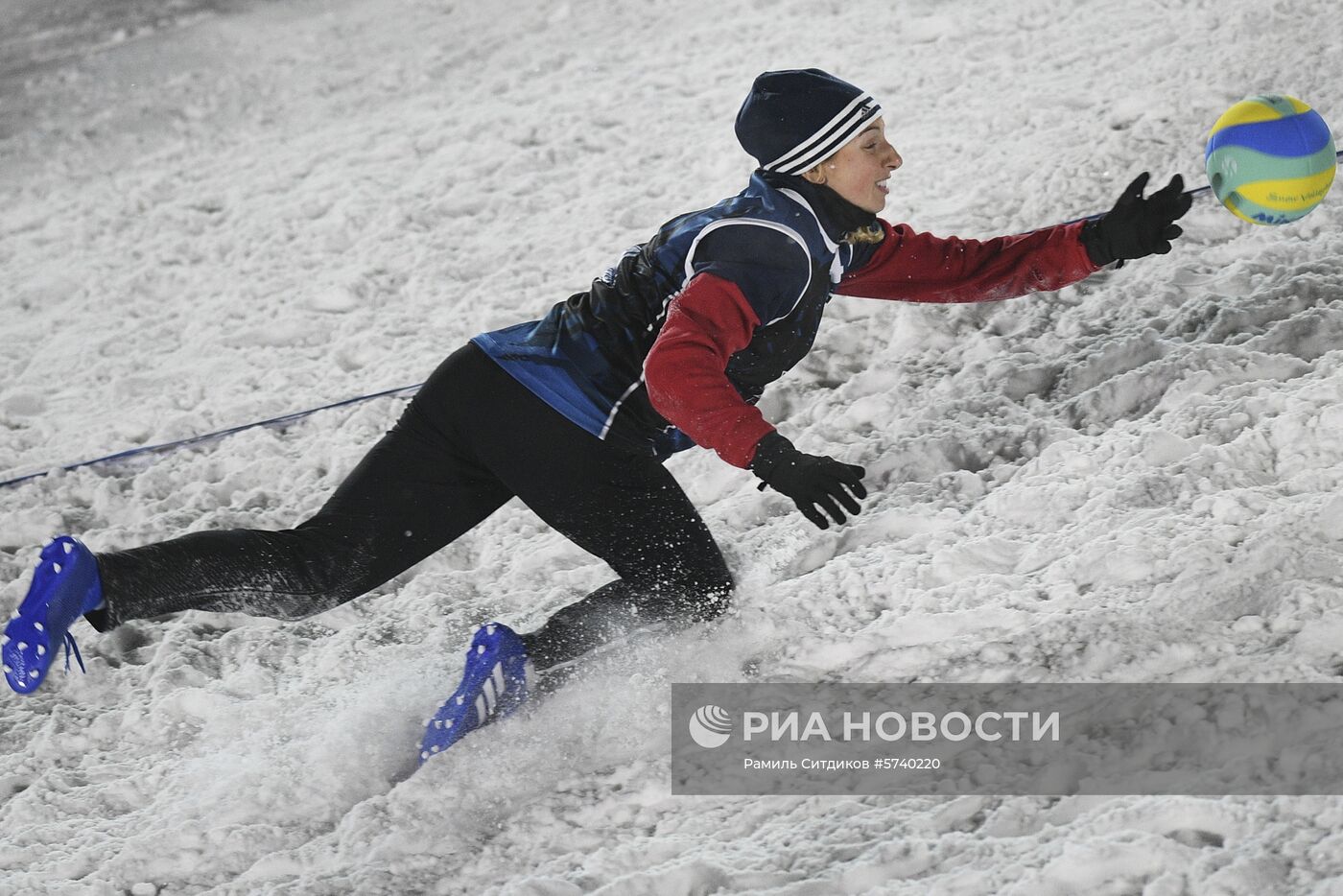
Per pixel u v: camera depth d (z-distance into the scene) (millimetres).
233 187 30844
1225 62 25047
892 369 19250
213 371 23562
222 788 13688
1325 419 14602
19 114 39281
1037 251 14844
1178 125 23641
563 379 12914
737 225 12391
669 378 12008
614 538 13289
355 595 13562
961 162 24594
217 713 14945
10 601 18031
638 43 34375
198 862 12812
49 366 24766
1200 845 10375
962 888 10453
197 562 12797
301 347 24031
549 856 12250
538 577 16891
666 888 11273
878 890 10648
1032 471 15836
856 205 12906
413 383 21938
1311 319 16812
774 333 12930
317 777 13594
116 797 14031
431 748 13188
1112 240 14609
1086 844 10375
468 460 13578
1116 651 12547
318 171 30719
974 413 17531
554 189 27453
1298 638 11938
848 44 30922
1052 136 24453
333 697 14969
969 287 14969
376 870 12227
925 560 14664
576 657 13844
